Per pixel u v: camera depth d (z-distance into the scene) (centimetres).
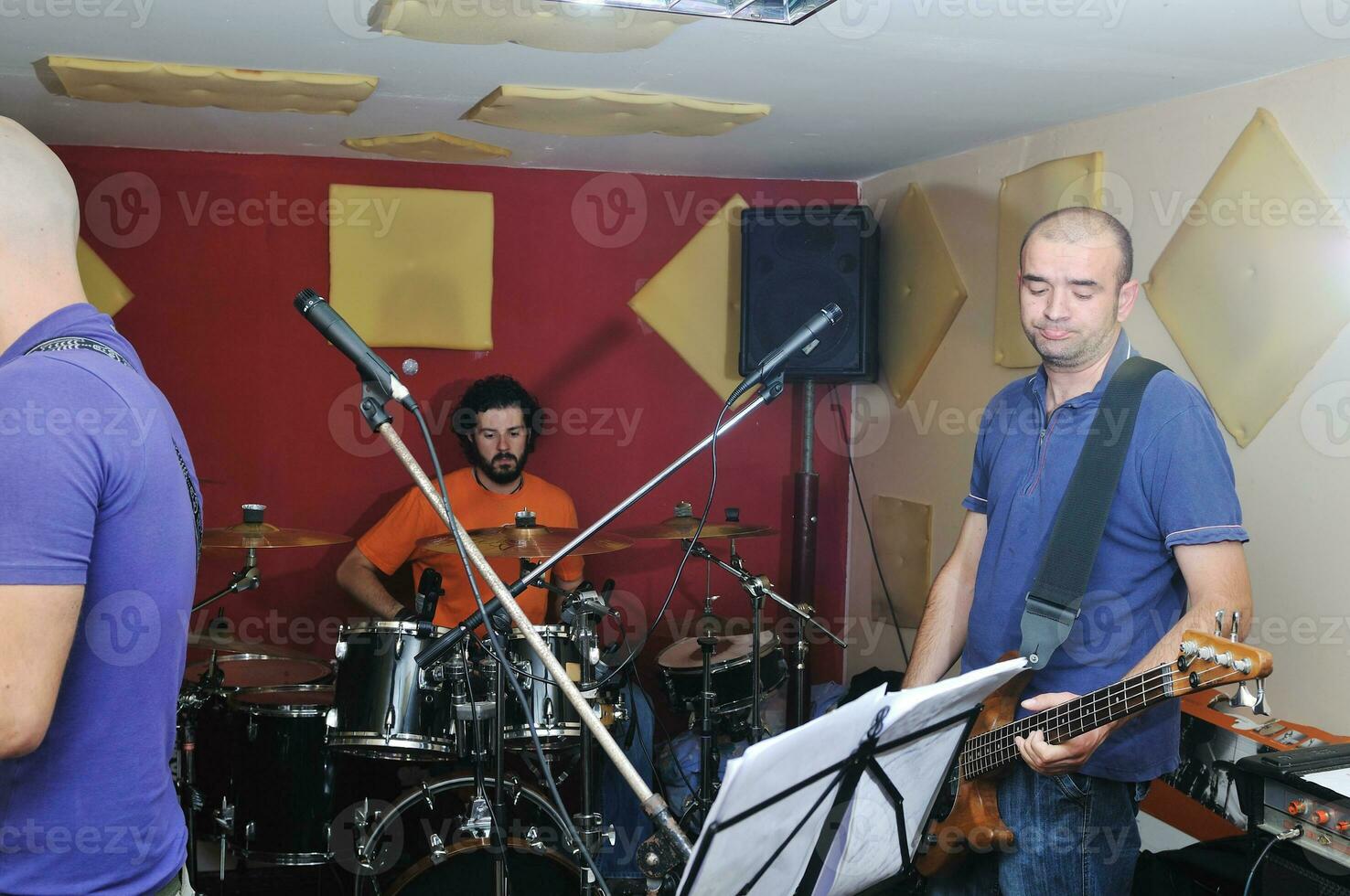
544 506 371
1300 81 241
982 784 200
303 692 319
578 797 363
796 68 253
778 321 371
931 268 369
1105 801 193
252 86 270
